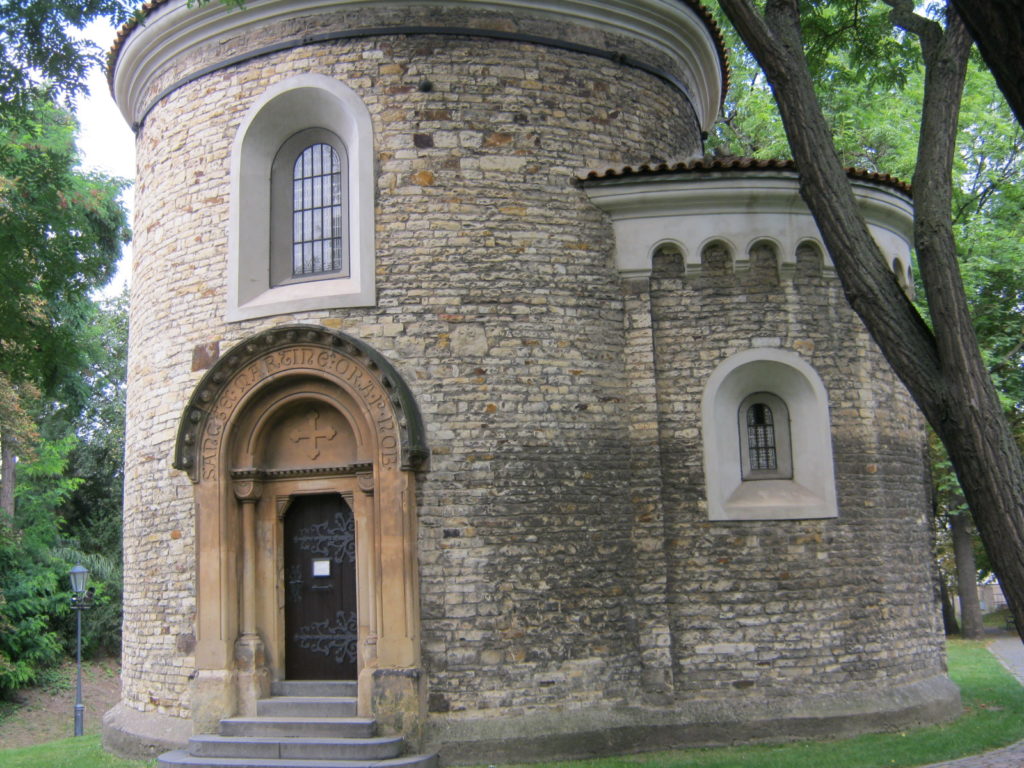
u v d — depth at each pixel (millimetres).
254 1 12914
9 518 26297
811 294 13227
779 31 9430
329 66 12789
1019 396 23719
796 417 13125
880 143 24672
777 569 12555
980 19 6461
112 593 30859
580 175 12945
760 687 12266
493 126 12695
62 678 27141
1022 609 7562
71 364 13430
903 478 13711
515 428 12133
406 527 11664
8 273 12359
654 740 11812
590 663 11922
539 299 12469
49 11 11227
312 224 13125
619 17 13586
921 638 13461
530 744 11359
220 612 12156
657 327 12922
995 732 12242
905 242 14523
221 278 12898
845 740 11953
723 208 13047
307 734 11445
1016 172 24406
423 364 12133
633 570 12352
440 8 12828
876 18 12812
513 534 11922
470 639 11641
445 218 12414
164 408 13227
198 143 13336
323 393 12289
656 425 12641
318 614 12438
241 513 12508
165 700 12695
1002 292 23812
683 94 14773
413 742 11234
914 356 8320
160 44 13789
